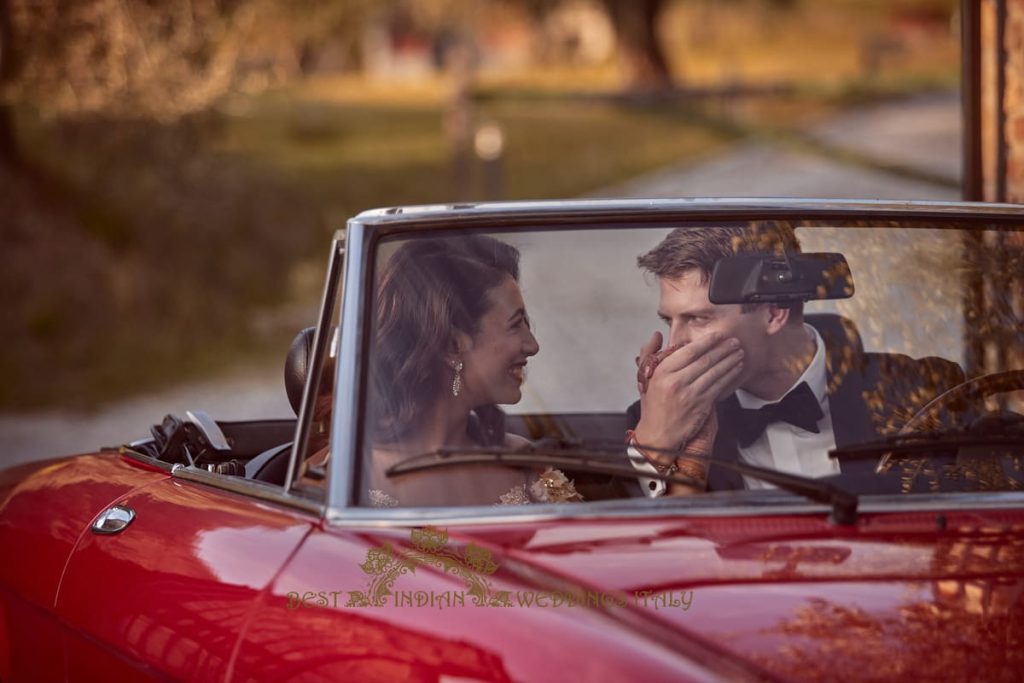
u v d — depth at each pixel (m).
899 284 2.55
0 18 13.24
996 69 5.67
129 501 2.58
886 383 2.51
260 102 34.44
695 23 64.25
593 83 45.28
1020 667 1.63
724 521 2.00
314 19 19.61
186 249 15.21
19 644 2.70
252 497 2.30
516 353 2.35
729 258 2.49
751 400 2.47
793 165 26.55
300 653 1.84
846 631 1.68
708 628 1.68
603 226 2.47
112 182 15.25
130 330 13.08
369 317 2.20
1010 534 1.98
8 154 14.68
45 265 13.50
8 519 2.92
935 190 21.69
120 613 2.25
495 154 21.14
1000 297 2.58
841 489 2.05
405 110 38.16
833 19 70.44
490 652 1.66
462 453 2.11
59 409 10.83
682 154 29.73
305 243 17.42
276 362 12.64
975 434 2.39
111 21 13.76
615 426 2.66
